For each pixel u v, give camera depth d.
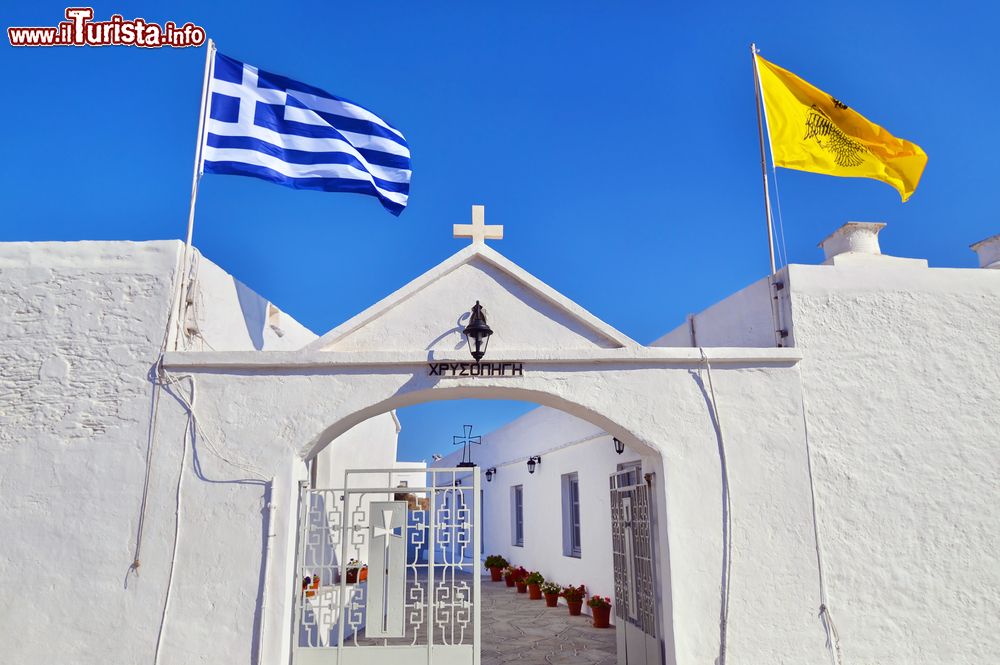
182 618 6.39
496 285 7.29
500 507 20.48
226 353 6.83
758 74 8.29
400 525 7.17
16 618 6.34
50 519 6.52
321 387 6.88
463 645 6.87
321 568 7.06
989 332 7.46
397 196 8.38
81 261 7.07
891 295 7.45
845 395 7.16
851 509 6.92
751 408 7.06
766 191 7.95
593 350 7.02
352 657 6.81
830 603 6.71
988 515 7.04
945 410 7.23
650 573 8.05
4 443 6.65
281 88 8.15
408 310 7.18
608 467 12.34
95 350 6.88
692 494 6.85
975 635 6.78
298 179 7.91
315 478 10.81
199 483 6.64
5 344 6.86
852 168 8.21
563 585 14.83
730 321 8.50
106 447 6.68
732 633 6.58
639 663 8.44
